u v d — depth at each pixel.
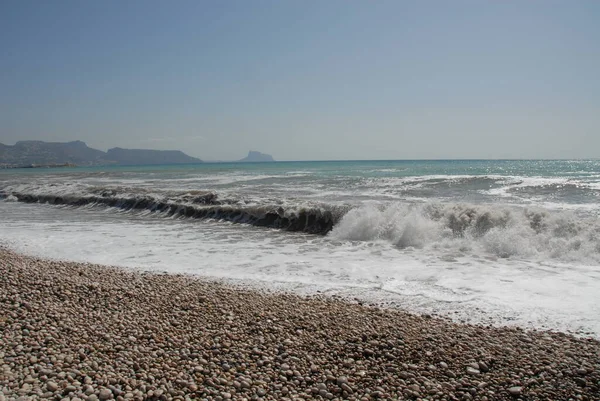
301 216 13.44
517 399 3.92
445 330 5.34
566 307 6.00
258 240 11.55
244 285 7.29
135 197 19.00
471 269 8.15
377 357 4.70
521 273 7.79
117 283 7.27
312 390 4.07
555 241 9.37
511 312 5.88
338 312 5.97
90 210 18.69
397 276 7.78
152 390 4.00
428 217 11.59
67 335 5.16
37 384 4.03
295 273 8.09
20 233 12.64
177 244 10.96
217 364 4.55
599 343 4.87
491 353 4.72
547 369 4.36
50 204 21.55
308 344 5.00
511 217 10.64
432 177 27.05
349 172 39.62
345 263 8.84
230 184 25.89
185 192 19.14
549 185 20.23
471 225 10.89
